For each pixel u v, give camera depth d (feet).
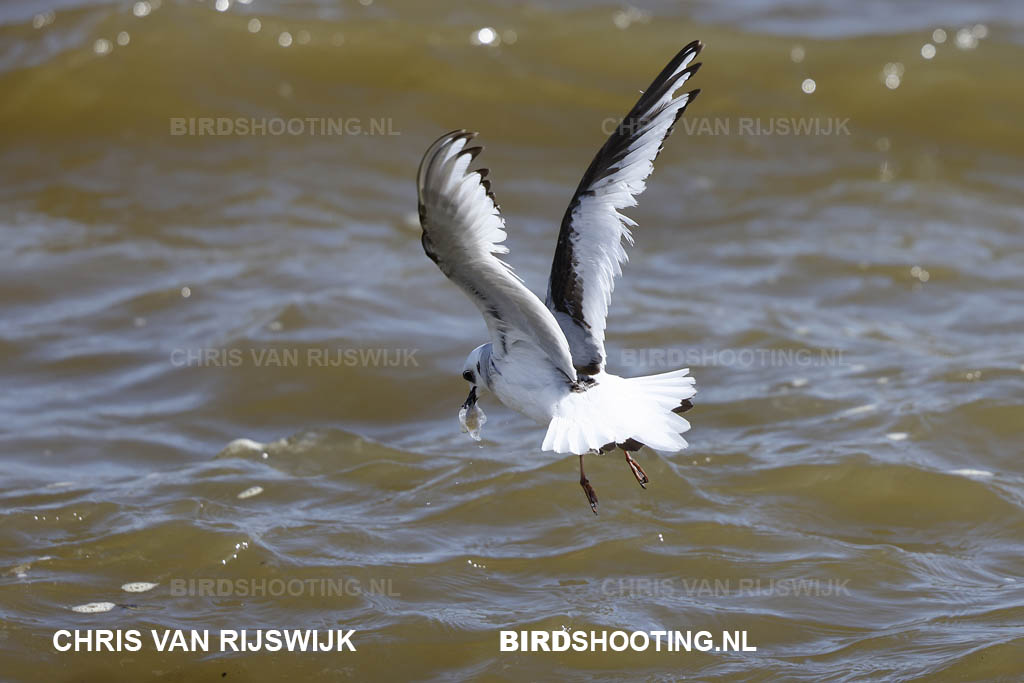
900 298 58.49
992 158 76.28
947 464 42.27
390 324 54.19
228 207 67.92
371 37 82.38
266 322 53.93
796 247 64.75
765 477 41.83
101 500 40.68
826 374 49.93
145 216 66.85
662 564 37.06
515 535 38.78
